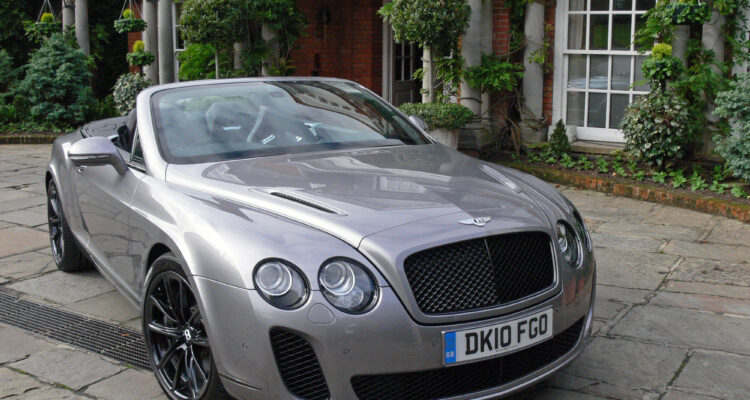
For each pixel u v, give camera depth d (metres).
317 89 4.68
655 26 7.98
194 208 3.23
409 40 8.71
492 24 9.24
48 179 5.50
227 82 4.54
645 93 8.46
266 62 10.85
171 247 3.15
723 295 4.71
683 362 3.76
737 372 3.64
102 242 4.30
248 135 4.02
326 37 11.96
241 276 2.80
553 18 9.09
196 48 11.69
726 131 7.82
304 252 2.81
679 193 7.11
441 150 4.22
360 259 2.81
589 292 3.40
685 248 5.73
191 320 3.15
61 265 5.40
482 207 3.18
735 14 7.92
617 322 4.31
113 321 4.50
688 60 8.16
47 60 12.70
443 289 2.86
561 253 3.23
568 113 9.24
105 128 5.22
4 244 6.23
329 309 2.72
